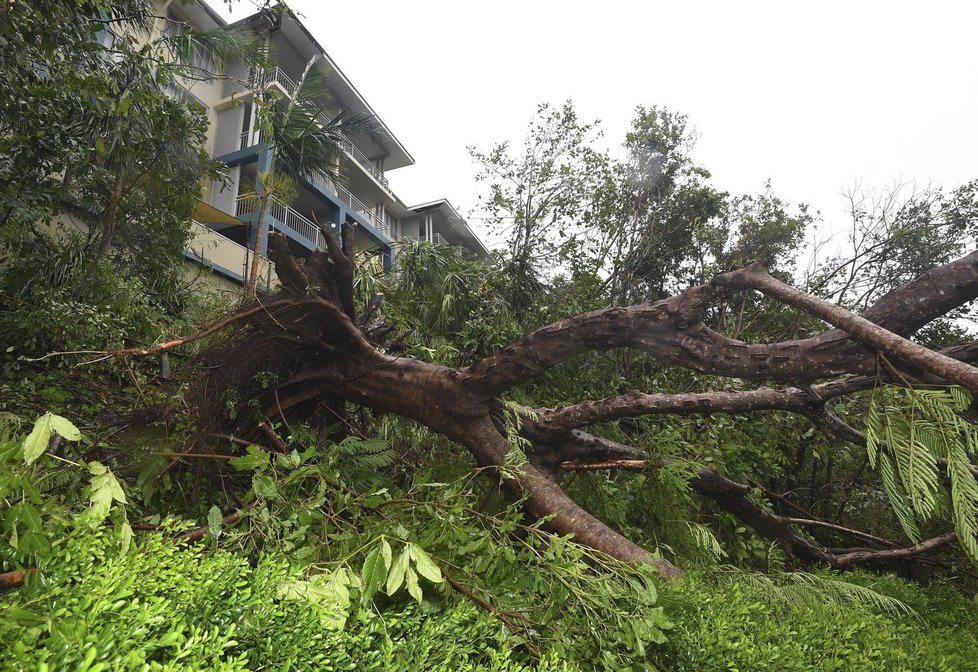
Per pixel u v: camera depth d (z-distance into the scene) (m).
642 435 4.17
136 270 5.55
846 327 1.97
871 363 2.06
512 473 2.47
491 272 6.88
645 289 9.12
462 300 6.28
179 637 0.62
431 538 1.44
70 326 3.48
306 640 0.78
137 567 0.77
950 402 1.80
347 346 3.03
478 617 1.13
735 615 1.33
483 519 1.81
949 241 7.43
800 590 1.99
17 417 1.91
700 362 2.37
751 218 8.37
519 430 2.86
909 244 7.41
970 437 1.68
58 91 3.95
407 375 2.95
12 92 3.66
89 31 3.96
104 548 0.90
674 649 1.27
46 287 4.31
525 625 1.24
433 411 2.86
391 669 0.83
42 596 0.69
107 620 0.64
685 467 2.87
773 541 3.34
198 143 5.62
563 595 1.34
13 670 0.54
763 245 8.07
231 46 5.57
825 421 2.78
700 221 8.59
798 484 5.59
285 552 1.34
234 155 12.85
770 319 7.51
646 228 8.93
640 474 2.99
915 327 2.05
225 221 11.19
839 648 1.30
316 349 3.09
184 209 5.78
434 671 0.86
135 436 2.44
